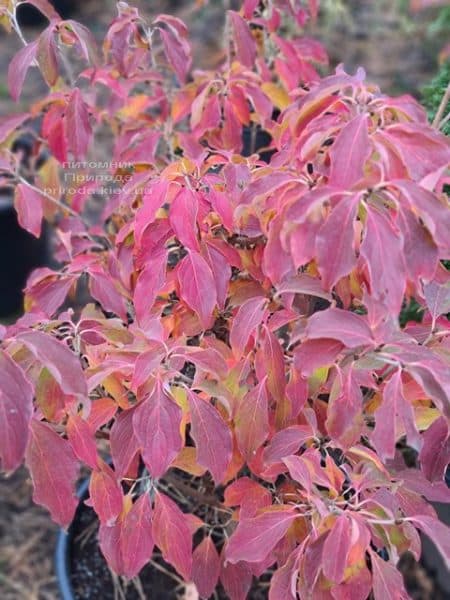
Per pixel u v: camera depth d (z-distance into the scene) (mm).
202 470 604
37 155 966
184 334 604
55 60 688
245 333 558
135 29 747
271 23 862
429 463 543
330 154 464
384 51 1736
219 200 573
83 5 2322
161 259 583
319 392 619
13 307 1509
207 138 833
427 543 998
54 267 1475
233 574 633
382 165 457
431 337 583
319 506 484
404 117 514
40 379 523
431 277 470
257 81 840
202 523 646
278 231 508
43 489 513
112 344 599
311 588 488
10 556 1105
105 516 575
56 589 1062
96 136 1458
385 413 488
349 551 477
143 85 1069
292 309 592
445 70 926
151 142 810
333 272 453
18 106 1891
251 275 632
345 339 480
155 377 538
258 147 1031
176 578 816
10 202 1398
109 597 815
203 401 542
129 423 552
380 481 533
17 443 450
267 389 578
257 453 611
